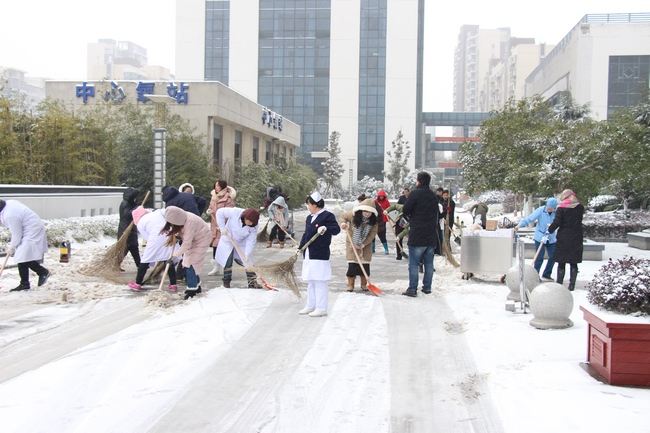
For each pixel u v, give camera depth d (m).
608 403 4.84
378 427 4.59
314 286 8.22
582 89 63.66
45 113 22.50
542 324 7.35
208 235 9.26
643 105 27.11
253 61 75.06
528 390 5.23
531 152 16.89
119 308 8.59
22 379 5.57
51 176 21.64
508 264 10.77
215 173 28.62
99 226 17.58
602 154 15.66
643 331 5.20
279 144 48.56
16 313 8.23
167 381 5.59
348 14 74.56
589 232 21.59
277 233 17.50
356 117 74.94
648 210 28.05
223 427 4.59
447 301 9.13
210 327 7.50
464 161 19.45
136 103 29.66
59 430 4.48
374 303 9.04
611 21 66.50
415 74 74.62
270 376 5.75
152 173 25.95
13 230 9.58
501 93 150.75
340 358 6.33
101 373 5.78
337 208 46.28
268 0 75.06
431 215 9.52
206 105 29.98
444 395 5.27
